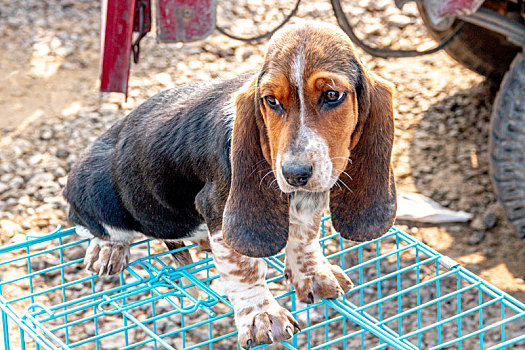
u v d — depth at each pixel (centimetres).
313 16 268
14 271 172
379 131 113
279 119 108
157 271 128
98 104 228
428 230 181
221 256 120
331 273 127
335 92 106
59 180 198
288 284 136
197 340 159
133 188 130
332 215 117
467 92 227
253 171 114
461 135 212
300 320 161
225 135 118
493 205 187
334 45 107
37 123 219
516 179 164
